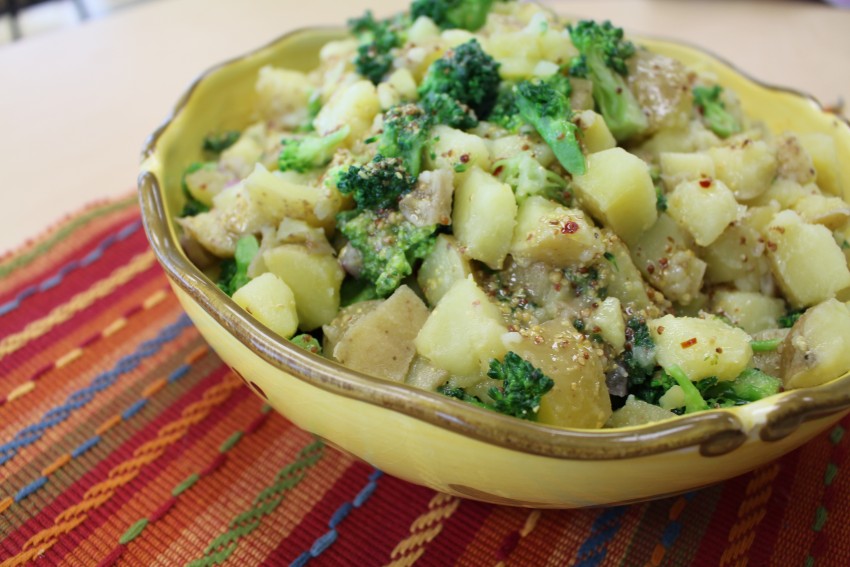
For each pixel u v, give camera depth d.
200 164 0.43
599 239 0.34
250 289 0.35
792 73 0.56
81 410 0.39
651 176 0.37
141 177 0.38
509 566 0.34
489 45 0.40
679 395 0.33
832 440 0.37
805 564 0.33
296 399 0.31
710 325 0.34
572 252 0.34
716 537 0.34
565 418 0.32
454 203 0.36
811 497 0.35
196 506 0.36
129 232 0.47
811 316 0.34
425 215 0.35
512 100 0.38
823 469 0.36
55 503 0.36
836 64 0.57
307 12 0.69
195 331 0.43
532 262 0.35
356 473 0.37
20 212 0.48
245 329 0.31
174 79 0.59
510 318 0.34
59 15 1.03
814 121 0.42
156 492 0.37
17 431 0.39
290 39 0.47
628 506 0.35
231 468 0.37
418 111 0.37
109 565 0.34
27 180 0.50
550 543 0.34
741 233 0.37
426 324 0.34
